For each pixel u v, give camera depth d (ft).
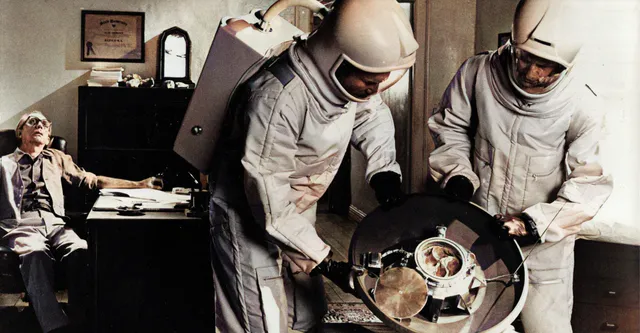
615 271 10.30
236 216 7.98
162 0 18.65
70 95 18.74
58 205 14.34
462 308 7.22
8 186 13.89
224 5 18.79
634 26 10.06
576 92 8.80
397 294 7.14
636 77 10.11
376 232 8.05
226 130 8.11
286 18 18.62
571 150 9.03
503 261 7.64
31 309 13.91
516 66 8.25
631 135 10.28
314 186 8.34
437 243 7.58
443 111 9.74
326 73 7.11
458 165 9.23
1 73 18.52
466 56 18.43
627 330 10.32
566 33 7.64
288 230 7.50
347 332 10.75
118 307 10.72
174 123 17.61
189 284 10.79
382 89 7.48
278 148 7.32
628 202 10.27
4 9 18.38
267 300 7.95
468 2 18.28
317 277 9.63
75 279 13.10
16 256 12.98
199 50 18.84
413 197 8.26
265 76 7.39
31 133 14.28
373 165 8.66
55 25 18.56
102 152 17.47
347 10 6.89
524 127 9.05
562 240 9.32
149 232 10.68
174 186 15.07
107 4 18.61
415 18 18.26
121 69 17.95
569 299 9.52
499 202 9.52
